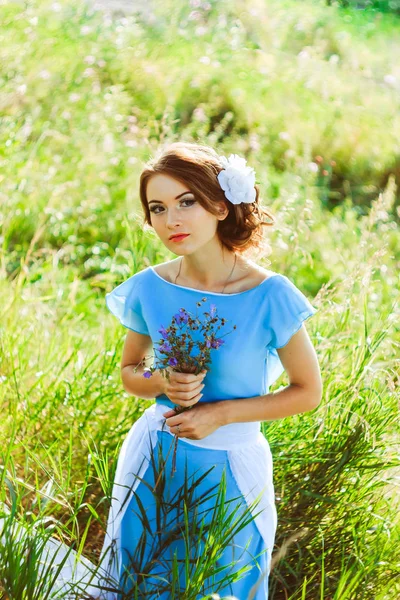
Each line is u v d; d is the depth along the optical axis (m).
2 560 2.54
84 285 5.81
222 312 2.50
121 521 2.68
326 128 9.45
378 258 3.88
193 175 2.41
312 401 2.55
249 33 13.04
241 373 2.50
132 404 3.66
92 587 2.81
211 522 2.49
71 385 3.67
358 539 3.18
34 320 4.29
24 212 6.30
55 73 9.03
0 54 9.07
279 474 3.33
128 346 2.81
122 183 7.05
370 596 3.03
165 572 2.61
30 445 3.52
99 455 3.41
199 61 10.62
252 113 9.45
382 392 3.55
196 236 2.45
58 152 7.54
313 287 6.21
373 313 4.93
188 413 2.47
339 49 13.38
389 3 17.28
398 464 3.30
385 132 9.78
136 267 4.11
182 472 2.56
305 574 3.13
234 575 2.51
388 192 4.46
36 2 11.20
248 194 2.47
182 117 9.15
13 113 7.56
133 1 13.28
